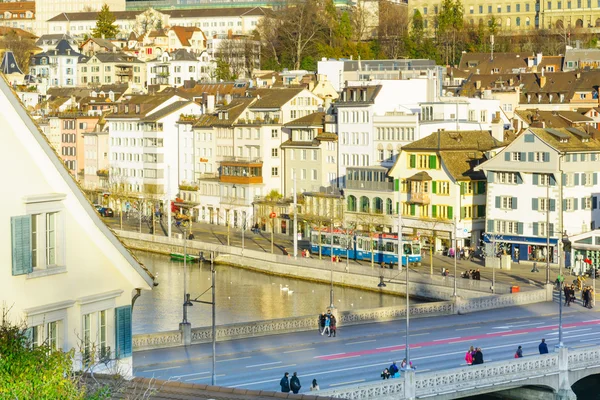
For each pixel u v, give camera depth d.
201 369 135.25
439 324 169.50
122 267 69.94
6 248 62.97
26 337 59.09
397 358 144.12
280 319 159.50
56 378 52.69
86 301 67.25
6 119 62.69
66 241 66.38
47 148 64.50
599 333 164.50
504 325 169.88
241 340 153.88
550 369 131.88
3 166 62.56
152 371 133.38
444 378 121.56
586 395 150.12
